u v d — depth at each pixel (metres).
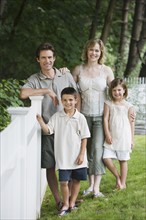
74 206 5.63
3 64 15.03
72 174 5.44
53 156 5.56
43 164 5.57
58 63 15.74
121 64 19.20
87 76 6.09
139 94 15.91
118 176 6.39
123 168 6.42
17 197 3.80
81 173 5.39
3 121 6.46
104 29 17.28
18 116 3.79
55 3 16.91
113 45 21.25
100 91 6.09
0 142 2.86
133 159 9.11
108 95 6.28
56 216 5.40
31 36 15.66
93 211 5.51
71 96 5.30
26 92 5.34
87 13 17.64
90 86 6.04
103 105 6.18
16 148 3.61
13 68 15.07
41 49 5.49
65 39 16.02
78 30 16.72
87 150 6.22
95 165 6.14
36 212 5.31
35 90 5.36
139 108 15.73
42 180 6.27
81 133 5.36
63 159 5.32
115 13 20.20
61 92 5.39
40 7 16.67
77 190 5.55
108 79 6.22
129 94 15.88
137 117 15.53
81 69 6.14
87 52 6.07
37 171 5.34
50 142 5.53
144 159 9.09
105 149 6.24
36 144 5.17
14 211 3.64
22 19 16.09
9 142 3.23
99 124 6.16
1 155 2.90
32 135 4.72
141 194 6.14
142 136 13.41
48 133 5.35
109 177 7.36
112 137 6.28
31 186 4.67
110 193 6.29
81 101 6.15
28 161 4.31
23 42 15.42
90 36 17.41
